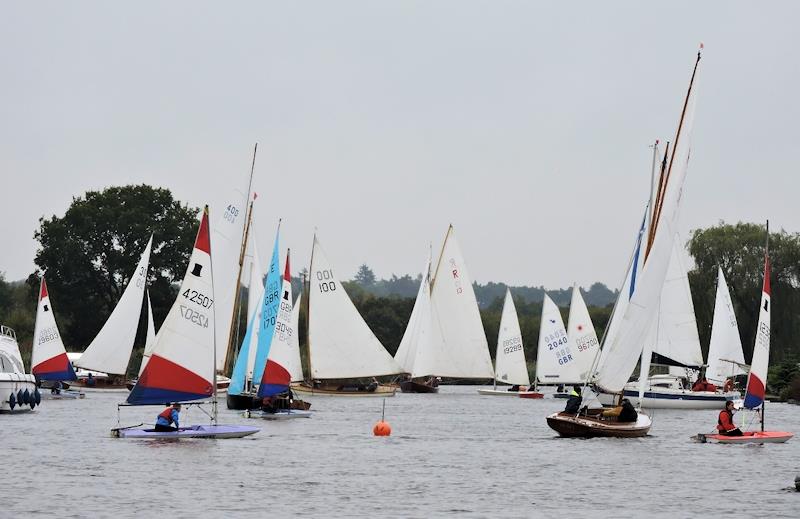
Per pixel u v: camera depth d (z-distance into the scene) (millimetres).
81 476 88062
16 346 156250
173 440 114312
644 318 128875
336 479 89875
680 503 80438
